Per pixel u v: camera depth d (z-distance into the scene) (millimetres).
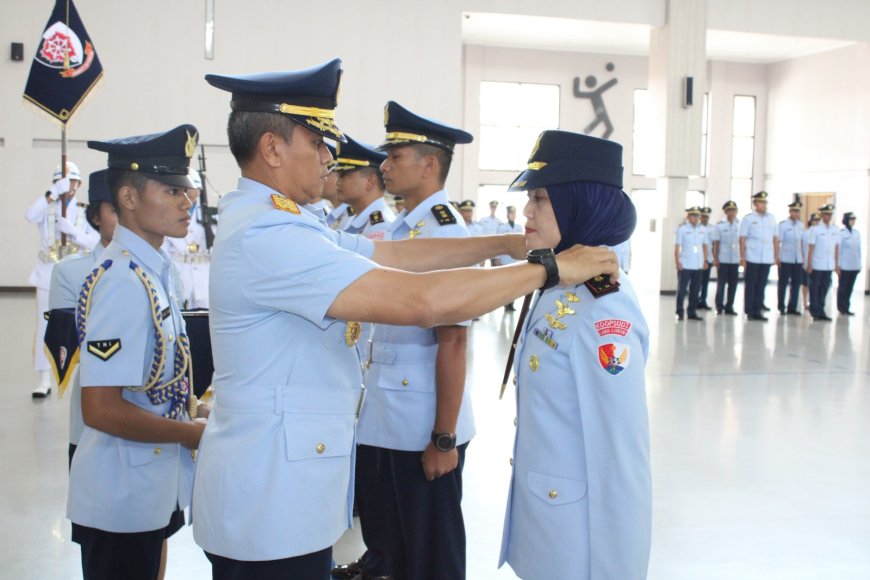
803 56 16812
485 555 2996
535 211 1587
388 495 2414
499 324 9938
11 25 11508
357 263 1295
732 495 3727
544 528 1540
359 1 12484
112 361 1647
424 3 12703
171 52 11914
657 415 5270
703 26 13430
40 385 5414
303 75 1391
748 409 5473
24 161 11742
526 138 16766
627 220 1586
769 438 4734
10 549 2963
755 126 17922
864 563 2988
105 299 1673
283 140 1403
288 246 1296
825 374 6793
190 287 6285
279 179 1425
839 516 3469
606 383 1442
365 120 12664
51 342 2197
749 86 17750
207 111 12062
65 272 2271
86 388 1648
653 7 13539
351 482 1498
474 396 5723
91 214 2443
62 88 4973
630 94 16969
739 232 11336
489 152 16719
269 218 1322
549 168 1543
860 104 15430
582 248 1442
